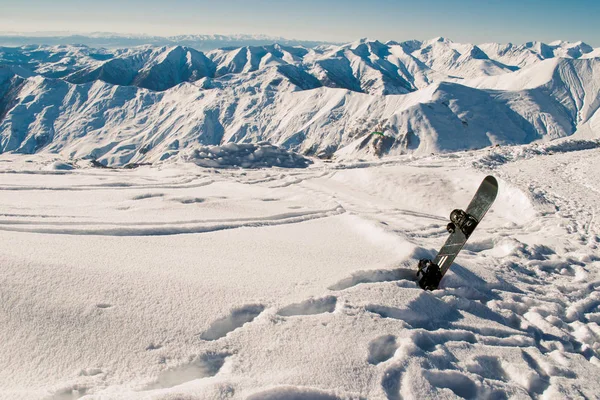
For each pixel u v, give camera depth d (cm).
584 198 1537
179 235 707
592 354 467
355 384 318
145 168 1920
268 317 395
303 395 294
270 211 1003
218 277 475
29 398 268
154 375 309
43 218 724
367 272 535
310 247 668
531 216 1327
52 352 319
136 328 355
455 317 479
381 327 403
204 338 360
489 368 387
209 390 279
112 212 875
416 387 326
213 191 1355
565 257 845
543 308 564
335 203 1241
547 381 383
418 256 612
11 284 382
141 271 462
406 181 1711
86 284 408
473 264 691
